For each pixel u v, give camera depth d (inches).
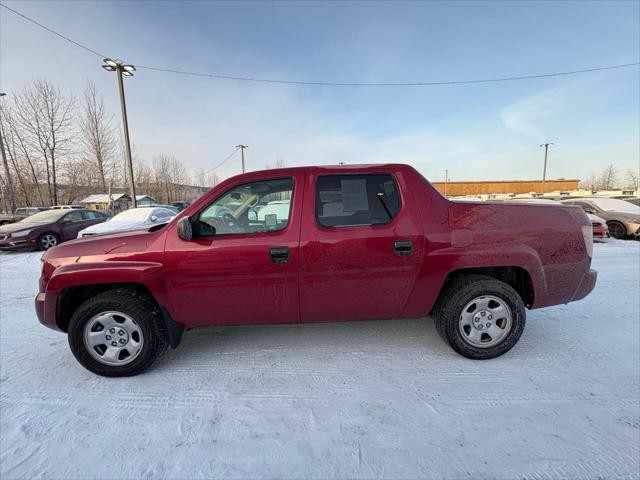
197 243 103.9
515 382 100.1
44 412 91.4
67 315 112.7
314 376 106.3
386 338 131.1
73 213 434.0
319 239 104.4
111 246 106.0
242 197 108.8
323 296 108.2
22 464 73.7
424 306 111.8
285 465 72.5
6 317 163.8
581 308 158.1
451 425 83.0
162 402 95.2
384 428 82.6
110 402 95.5
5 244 370.0
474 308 110.5
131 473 71.2
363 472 70.2
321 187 107.9
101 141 992.2
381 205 108.0
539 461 71.9
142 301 105.2
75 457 75.7
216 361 116.7
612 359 112.0
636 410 87.0
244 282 105.4
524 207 113.8
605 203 442.0
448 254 106.6
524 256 108.3
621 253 305.9
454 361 112.9
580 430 80.4
